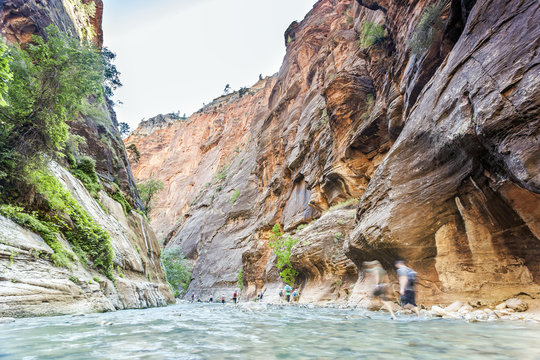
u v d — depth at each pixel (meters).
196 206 78.81
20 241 9.12
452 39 13.30
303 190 34.84
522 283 7.93
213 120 115.19
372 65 24.69
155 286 22.12
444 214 9.73
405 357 3.37
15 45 13.38
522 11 7.64
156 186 54.75
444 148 9.61
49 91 13.30
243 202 57.88
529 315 6.87
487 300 8.34
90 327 6.11
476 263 8.88
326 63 36.59
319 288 20.86
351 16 36.69
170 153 119.19
